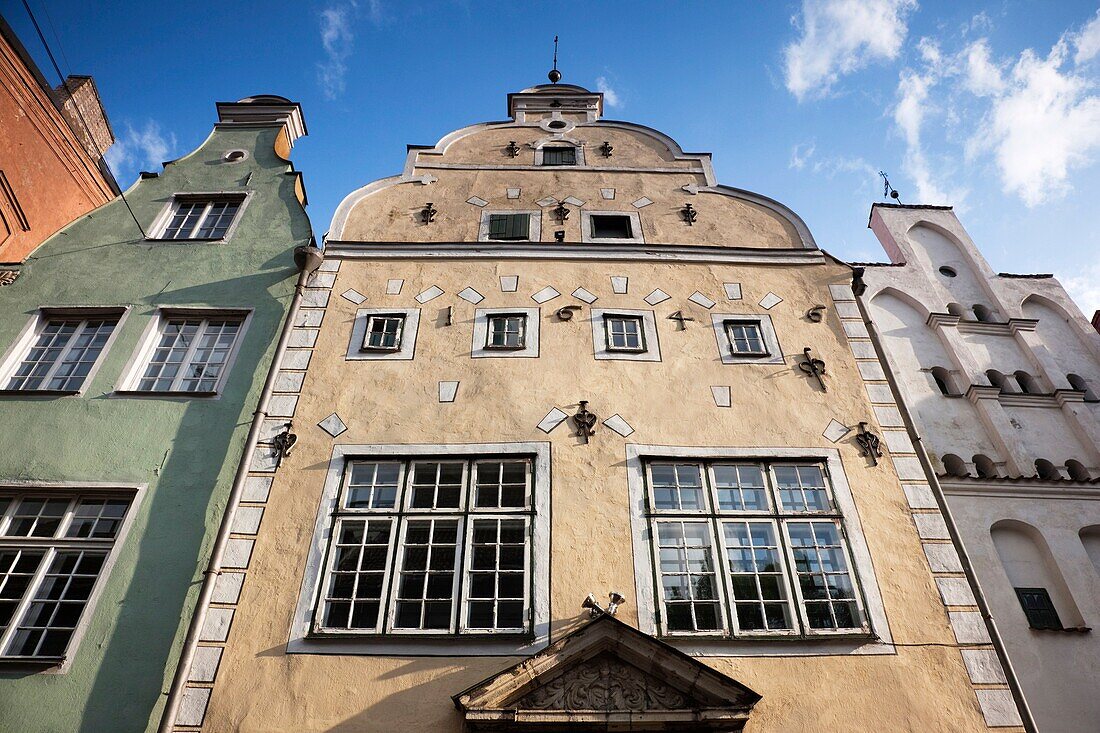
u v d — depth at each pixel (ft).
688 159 45.44
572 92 50.49
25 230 49.01
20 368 33.24
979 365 42.80
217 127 46.80
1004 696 23.72
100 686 23.71
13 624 25.20
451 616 25.00
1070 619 32.22
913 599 25.85
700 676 22.95
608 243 38.55
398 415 30.58
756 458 29.50
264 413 30.68
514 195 42.45
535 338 33.68
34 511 28.30
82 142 55.72
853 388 32.27
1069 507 35.06
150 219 40.42
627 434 29.99
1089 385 42.37
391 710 22.95
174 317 35.37
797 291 36.68
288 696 23.21
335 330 34.14
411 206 41.52
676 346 33.63
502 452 29.27
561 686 23.12
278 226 39.60
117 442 29.91
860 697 23.54
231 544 26.71
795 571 26.37
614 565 26.25
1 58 46.85
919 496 28.68
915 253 49.08
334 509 27.66
